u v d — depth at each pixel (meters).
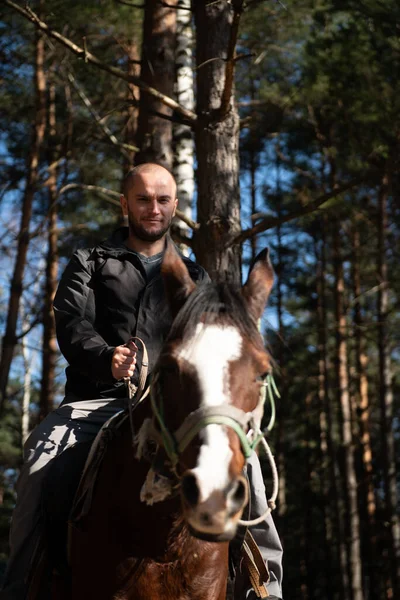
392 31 10.23
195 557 3.21
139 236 3.99
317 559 27.23
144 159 9.60
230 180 7.77
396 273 21.17
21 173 16.52
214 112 7.77
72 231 18.67
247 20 13.23
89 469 3.43
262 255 3.23
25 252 14.41
